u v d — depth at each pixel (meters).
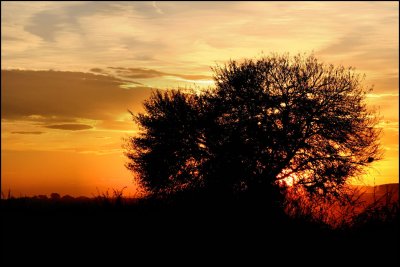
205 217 11.99
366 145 36.47
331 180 34.94
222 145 34.75
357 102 37.19
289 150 35.00
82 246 11.58
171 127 37.19
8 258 11.07
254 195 12.19
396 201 11.54
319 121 36.34
